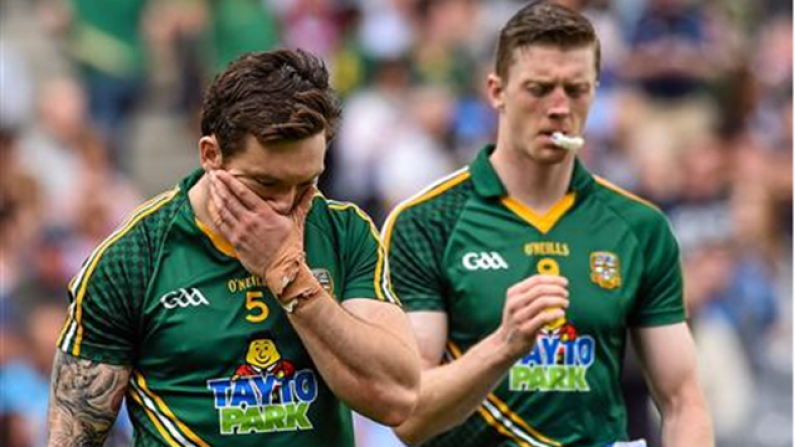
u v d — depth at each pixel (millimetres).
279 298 17531
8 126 48031
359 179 49812
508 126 22062
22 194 43938
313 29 56562
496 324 21875
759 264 45469
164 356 17953
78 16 55438
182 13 55594
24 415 35156
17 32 55938
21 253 41469
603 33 55219
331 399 18188
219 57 55094
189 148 56062
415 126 50656
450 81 52906
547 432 21766
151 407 18031
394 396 17875
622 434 22109
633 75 54125
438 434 21172
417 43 53875
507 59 21750
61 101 49875
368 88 52750
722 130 51125
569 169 22406
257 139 16984
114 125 55406
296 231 17578
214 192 17453
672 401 22109
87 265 18094
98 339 18000
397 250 22109
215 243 18016
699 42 54281
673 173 48156
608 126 50781
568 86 21406
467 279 21953
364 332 17719
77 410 18000
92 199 46594
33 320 37625
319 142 17141
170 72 56031
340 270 18422
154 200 18516
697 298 42688
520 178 22250
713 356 41125
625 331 22250
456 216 22234
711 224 45719
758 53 58625
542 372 21750
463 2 55156
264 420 17938
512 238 22109
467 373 20359
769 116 54625
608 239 22234
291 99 16969
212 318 17906
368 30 54031
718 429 40375
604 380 21906
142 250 18031
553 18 21438
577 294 21938
